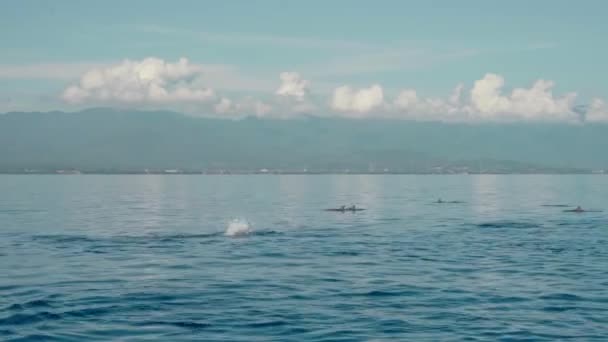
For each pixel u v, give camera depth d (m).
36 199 110.00
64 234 55.22
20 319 25.55
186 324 25.06
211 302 28.72
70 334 23.67
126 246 47.72
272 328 24.64
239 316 26.33
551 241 51.34
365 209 86.50
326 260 40.94
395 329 24.59
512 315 26.66
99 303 28.33
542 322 25.62
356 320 25.80
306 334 23.89
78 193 133.75
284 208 87.75
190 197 117.69
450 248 47.00
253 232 57.38
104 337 23.33
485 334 24.00
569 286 32.53
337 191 145.38
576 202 104.50
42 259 41.09
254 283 33.12
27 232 56.69
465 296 30.19
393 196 122.56
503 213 80.56
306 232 57.62
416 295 30.38
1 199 109.56
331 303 28.67
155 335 23.61
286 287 32.16
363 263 39.72
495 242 50.66
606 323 25.50
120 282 33.22
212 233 56.44
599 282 33.59
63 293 30.36
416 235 55.59
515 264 39.44
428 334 23.97
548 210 86.00
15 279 33.91
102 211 81.44
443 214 78.50
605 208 90.19
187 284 32.78
